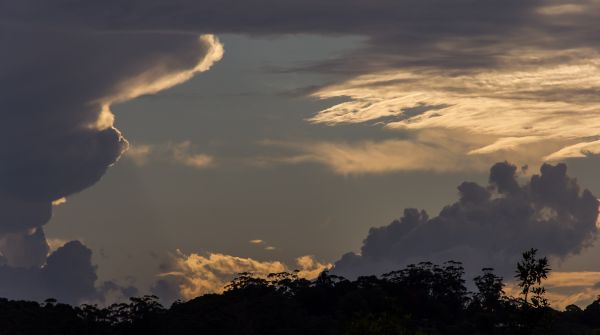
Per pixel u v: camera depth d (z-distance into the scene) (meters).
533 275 122.06
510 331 123.94
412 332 124.88
